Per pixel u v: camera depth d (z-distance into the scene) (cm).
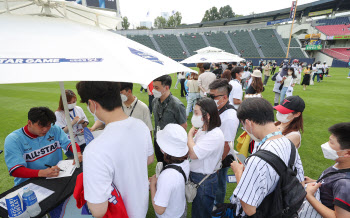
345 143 127
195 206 191
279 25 4547
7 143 183
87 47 101
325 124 605
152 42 3966
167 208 155
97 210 104
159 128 290
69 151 254
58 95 951
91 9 135
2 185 317
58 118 282
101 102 111
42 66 82
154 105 306
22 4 127
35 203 145
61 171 199
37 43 95
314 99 934
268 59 3534
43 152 207
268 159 109
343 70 2717
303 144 468
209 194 187
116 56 101
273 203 112
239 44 4181
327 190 136
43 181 184
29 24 108
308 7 4181
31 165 202
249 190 112
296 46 4078
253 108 122
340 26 3969
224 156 223
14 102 809
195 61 529
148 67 106
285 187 109
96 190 102
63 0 118
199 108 176
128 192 123
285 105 199
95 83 107
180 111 277
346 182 121
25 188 147
